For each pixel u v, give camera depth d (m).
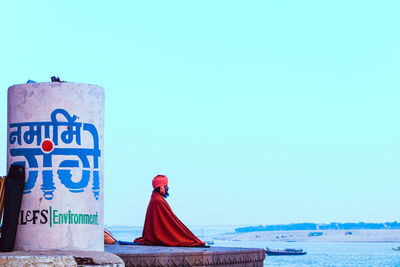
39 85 7.20
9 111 7.39
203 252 8.59
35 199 7.04
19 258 6.16
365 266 150.88
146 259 8.05
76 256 6.58
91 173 7.25
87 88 7.32
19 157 7.16
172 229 10.90
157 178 11.27
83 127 7.23
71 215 7.05
